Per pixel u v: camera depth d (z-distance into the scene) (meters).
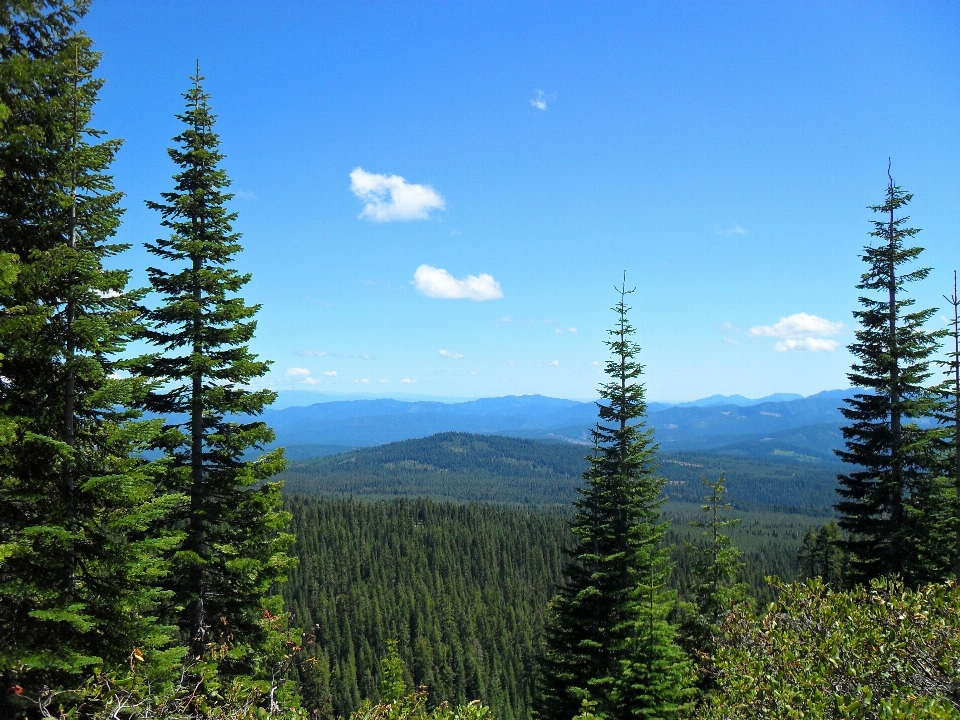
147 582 11.51
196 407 13.92
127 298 10.89
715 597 25.75
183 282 14.09
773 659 6.68
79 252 10.03
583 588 20.06
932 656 5.97
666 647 18.14
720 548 27.55
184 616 14.25
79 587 10.66
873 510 19.80
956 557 18.64
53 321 10.28
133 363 11.16
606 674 18.89
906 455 18.91
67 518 9.98
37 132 9.97
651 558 19.95
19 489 9.90
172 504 12.13
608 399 21.33
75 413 10.88
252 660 14.31
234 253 15.10
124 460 11.16
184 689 9.26
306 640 14.91
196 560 12.98
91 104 11.24
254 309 14.49
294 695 13.12
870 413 20.23
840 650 6.29
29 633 9.88
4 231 10.65
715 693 7.35
